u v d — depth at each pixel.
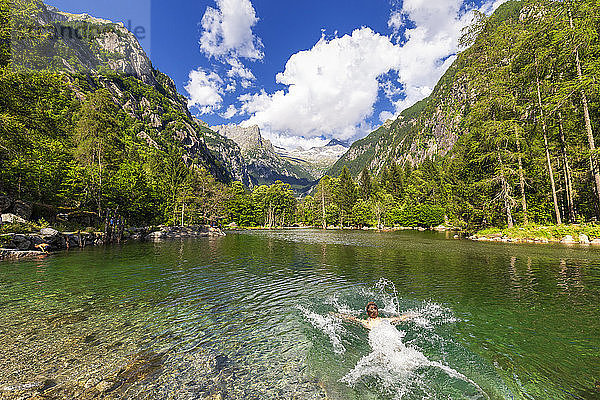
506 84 34.00
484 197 37.59
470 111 37.16
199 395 4.42
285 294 10.63
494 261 17.50
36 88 28.48
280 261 18.62
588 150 28.19
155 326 7.41
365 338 6.75
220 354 5.89
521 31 32.03
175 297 10.13
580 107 29.62
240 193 110.19
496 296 10.06
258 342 6.50
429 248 25.72
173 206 64.75
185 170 85.81
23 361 5.48
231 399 4.32
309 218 109.75
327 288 11.49
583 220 31.14
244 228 93.69
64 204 35.34
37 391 4.48
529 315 8.15
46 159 32.62
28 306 8.90
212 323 7.68
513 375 5.08
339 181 106.75
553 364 5.43
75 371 5.14
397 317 8.15
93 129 39.88
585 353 5.86
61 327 7.23
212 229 55.91
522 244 26.83
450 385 4.78
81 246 25.58
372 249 25.80
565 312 8.35
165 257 20.12
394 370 5.27
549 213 35.91
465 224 40.47
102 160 39.94
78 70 106.88
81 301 9.50
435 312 8.54
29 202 26.77
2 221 21.17
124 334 6.87
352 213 95.50
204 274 14.20
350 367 5.39
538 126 32.72
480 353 5.92
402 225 85.56
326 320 7.95
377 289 11.28
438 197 86.00
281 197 108.19
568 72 30.27
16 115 25.14
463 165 43.91
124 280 12.63
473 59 36.78
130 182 42.94
